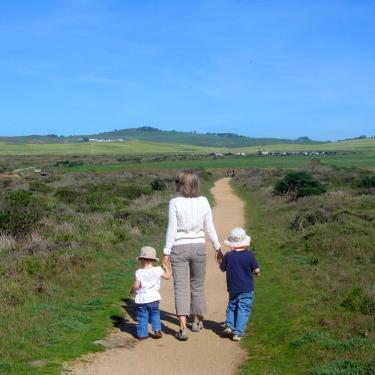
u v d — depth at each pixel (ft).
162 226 57.06
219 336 25.48
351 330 24.52
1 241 44.24
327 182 116.57
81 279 34.81
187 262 24.97
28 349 22.86
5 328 24.77
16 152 475.31
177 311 24.89
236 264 25.13
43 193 95.66
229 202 93.56
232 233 25.55
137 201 81.92
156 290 25.13
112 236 47.39
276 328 25.95
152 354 23.31
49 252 39.99
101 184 104.88
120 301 30.37
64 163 263.90
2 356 22.07
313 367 21.15
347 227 47.14
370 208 63.00
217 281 35.70
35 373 20.86
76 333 25.00
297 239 46.57
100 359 22.54
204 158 327.47
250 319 27.66
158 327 25.07
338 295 29.63
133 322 27.07
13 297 28.99
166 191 101.60
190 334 25.68
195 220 24.77
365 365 20.47
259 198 95.96
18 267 35.17
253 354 23.41
